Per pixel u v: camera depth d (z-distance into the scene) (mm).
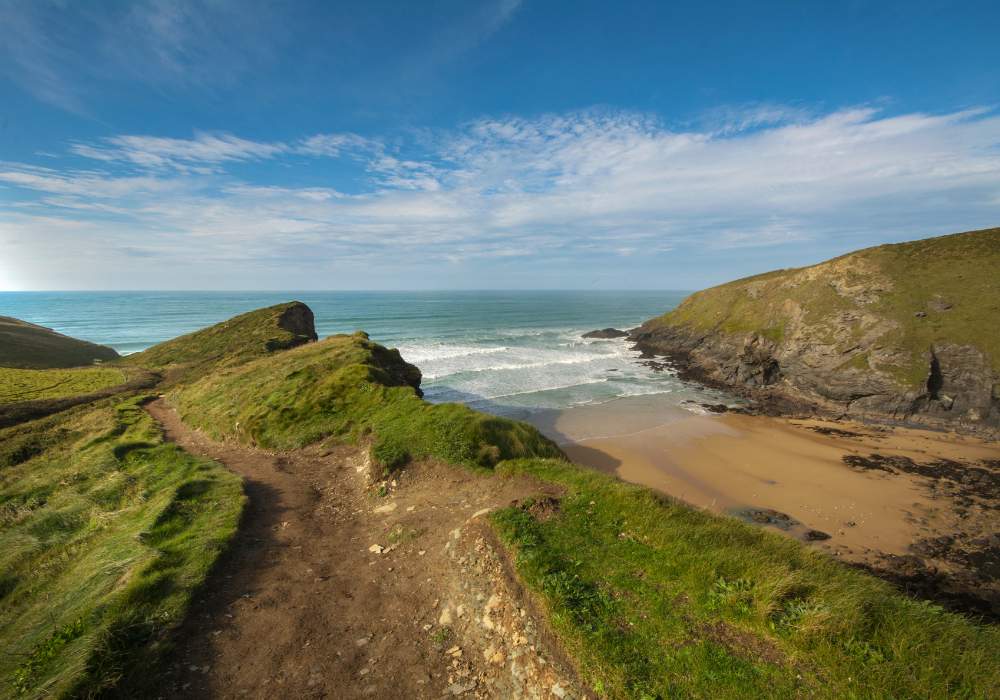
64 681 6258
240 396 28250
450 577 9234
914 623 6352
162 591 8719
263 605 8828
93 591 9102
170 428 26609
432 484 14945
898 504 24125
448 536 10961
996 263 46219
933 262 50500
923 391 39344
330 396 24391
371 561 10633
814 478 27750
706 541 8930
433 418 19109
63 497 16188
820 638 6215
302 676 7000
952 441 35438
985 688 5352
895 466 29812
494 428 18438
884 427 39406
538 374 58000
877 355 43812
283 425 22219
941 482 27109
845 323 49062
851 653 5988
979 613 15516
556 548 9031
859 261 55938
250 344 48938
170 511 12953
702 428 38375
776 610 6770
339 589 9492
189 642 7609
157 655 7105
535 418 39969
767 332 57312
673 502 11125
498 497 12914
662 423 39531
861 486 26484
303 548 11500
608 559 8648
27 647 7504
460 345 80312
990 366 37562
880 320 46219
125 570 9617
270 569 10312
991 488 26156
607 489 11508
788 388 50906
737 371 57031
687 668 6000
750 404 47406
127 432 24781
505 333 101562
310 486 16281
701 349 70500
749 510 23484
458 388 49938
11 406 32062
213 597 8969
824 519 22500
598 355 74000
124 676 6617
